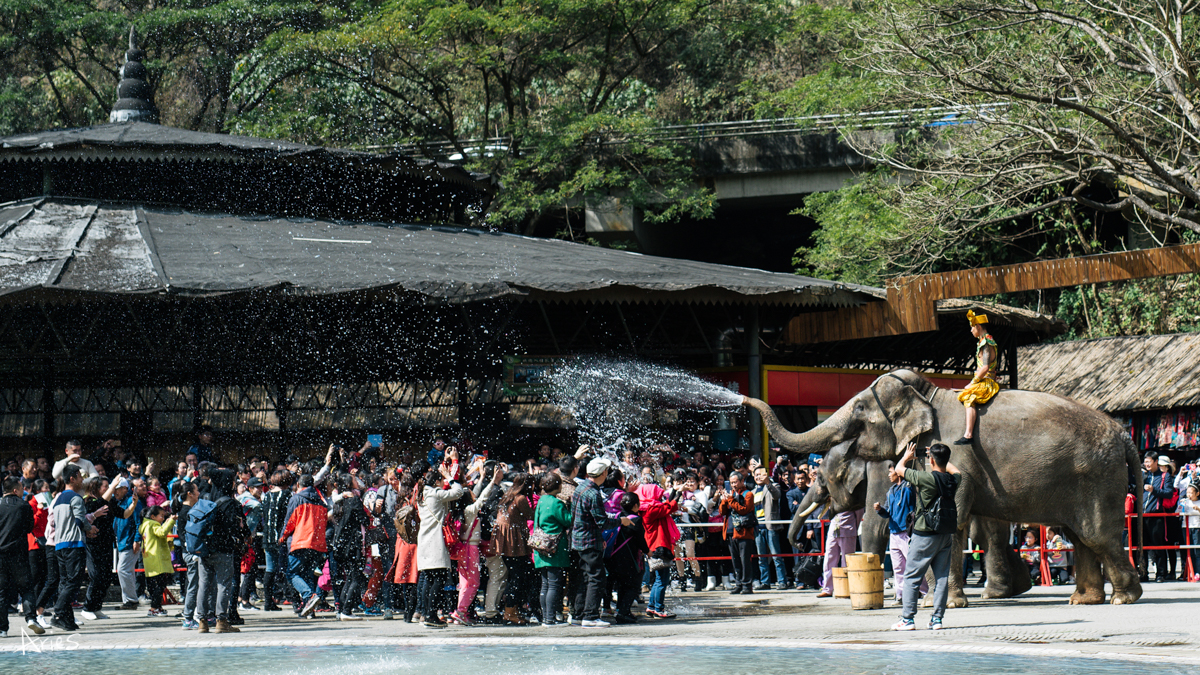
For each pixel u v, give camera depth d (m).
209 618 18.11
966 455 18.12
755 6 65.31
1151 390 40.41
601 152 62.03
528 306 37.59
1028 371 47.59
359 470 22.67
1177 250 29.22
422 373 40.31
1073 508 17.95
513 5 59.25
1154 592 20.59
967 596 20.70
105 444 26.22
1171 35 34.00
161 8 64.06
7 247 31.39
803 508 20.52
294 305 35.22
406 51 60.47
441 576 16.80
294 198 40.62
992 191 39.75
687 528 22.53
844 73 51.94
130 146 37.56
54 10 61.00
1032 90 35.03
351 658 13.23
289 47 58.81
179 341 35.56
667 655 12.92
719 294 31.91
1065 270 30.91
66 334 34.94
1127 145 36.53
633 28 63.66
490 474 17.70
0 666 13.09
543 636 14.98
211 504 16.80
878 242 44.25
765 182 62.97
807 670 11.41
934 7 36.97
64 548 16.88
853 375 35.25
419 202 43.97
